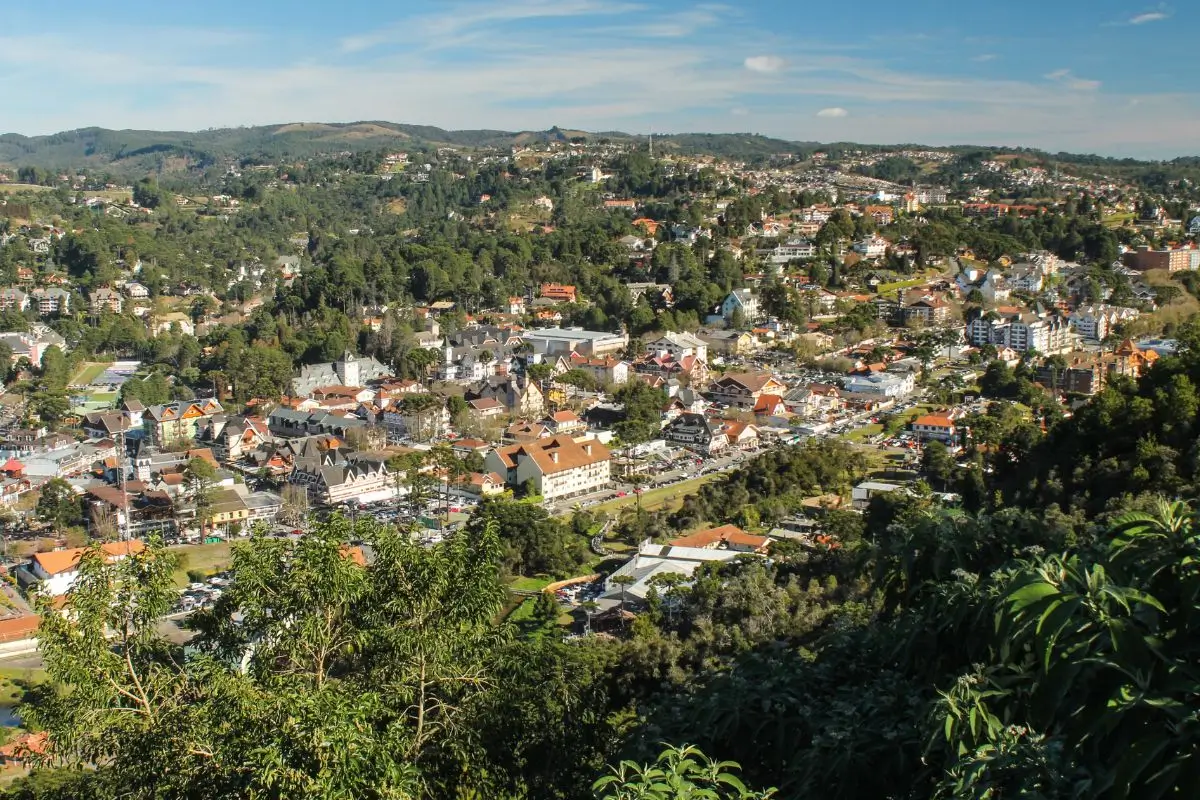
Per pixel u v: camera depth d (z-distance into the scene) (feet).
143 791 89.97
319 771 77.92
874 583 87.56
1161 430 254.68
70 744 96.89
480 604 104.99
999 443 383.86
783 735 73.56
